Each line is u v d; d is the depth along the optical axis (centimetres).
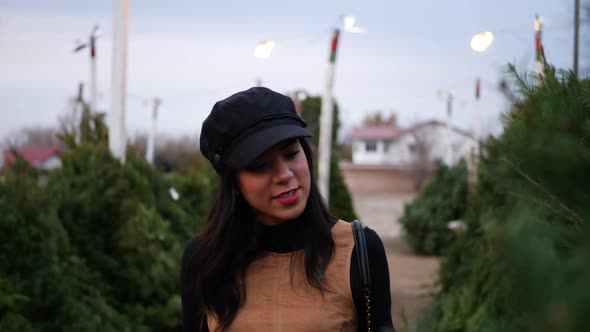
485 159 399
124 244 464
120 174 488
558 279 42
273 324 155
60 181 479
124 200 477
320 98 3203
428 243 1312
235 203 165
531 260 43
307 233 161
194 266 175
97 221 466
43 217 389
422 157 4384
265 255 164
